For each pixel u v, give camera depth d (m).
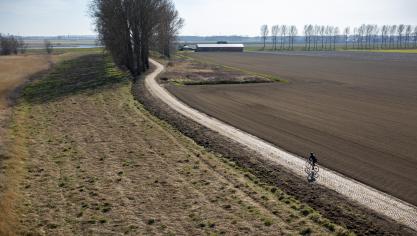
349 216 14.59
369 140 24.69
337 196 16.33
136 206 15.65
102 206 15.67
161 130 27.48
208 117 31.44
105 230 13.84
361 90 46.53
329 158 21.25
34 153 22.36
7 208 14.95
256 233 13.49
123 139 25.23
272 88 47.97
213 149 23.06
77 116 32.12
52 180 18.36
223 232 13.59
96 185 17.75
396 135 25.86
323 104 37.22
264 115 32.19
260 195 16.52
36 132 27.03
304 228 13.77
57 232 13.73
